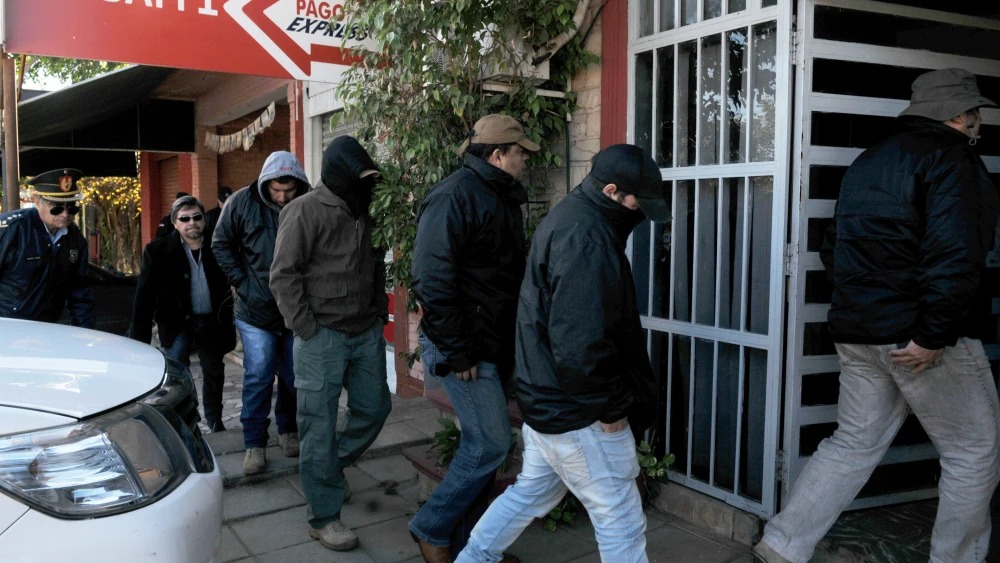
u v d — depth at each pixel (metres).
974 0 3.66
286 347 4.47
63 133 10.38
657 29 3.92
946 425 2.80
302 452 3.47
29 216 4.30
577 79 4.41
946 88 2.80
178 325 5.11
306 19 4.28
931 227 2.62
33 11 3.61
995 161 3.81
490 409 3.02
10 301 4.27
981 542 2.84
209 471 2.31
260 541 3.61
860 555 3.14
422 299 2.89
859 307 2.86
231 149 9.86
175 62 3.94
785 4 3.30
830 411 3.48
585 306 2.29
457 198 2.92
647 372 2.50
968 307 2.58
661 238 3.99
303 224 3.34
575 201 2.44
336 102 6.69
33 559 1.75
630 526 2.45
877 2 3.43
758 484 3.56
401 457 4.76
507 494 2.73
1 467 1.79
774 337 3.39
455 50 4.09
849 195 2.92
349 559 3.42
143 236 14.58
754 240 3.52
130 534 1.88
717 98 3.66
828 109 3.37
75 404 1.99
